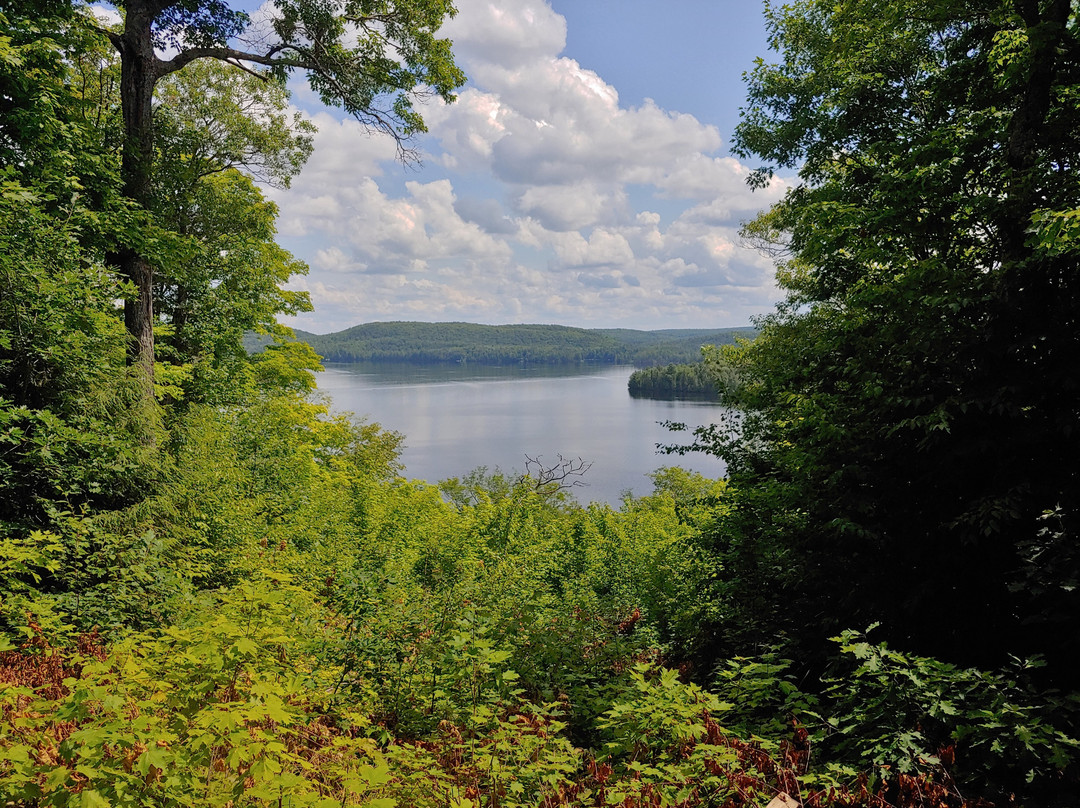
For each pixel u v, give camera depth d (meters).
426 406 189.00
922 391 5.80
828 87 13.50
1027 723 3.42
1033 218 4.89
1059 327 5.36
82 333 8.34
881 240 7.84
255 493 13.37
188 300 19.84
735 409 9.88
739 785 3.21
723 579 8.60
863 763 3.65
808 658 6.26
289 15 13.60
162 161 13.47
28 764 2.31
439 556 10.16
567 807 3.35
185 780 2.50
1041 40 6.18
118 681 3.03
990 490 5.38
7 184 8.03
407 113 15.02
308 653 5.29
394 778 3.44
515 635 6.33
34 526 7.42
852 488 6.23
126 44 11.98
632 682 5.08
